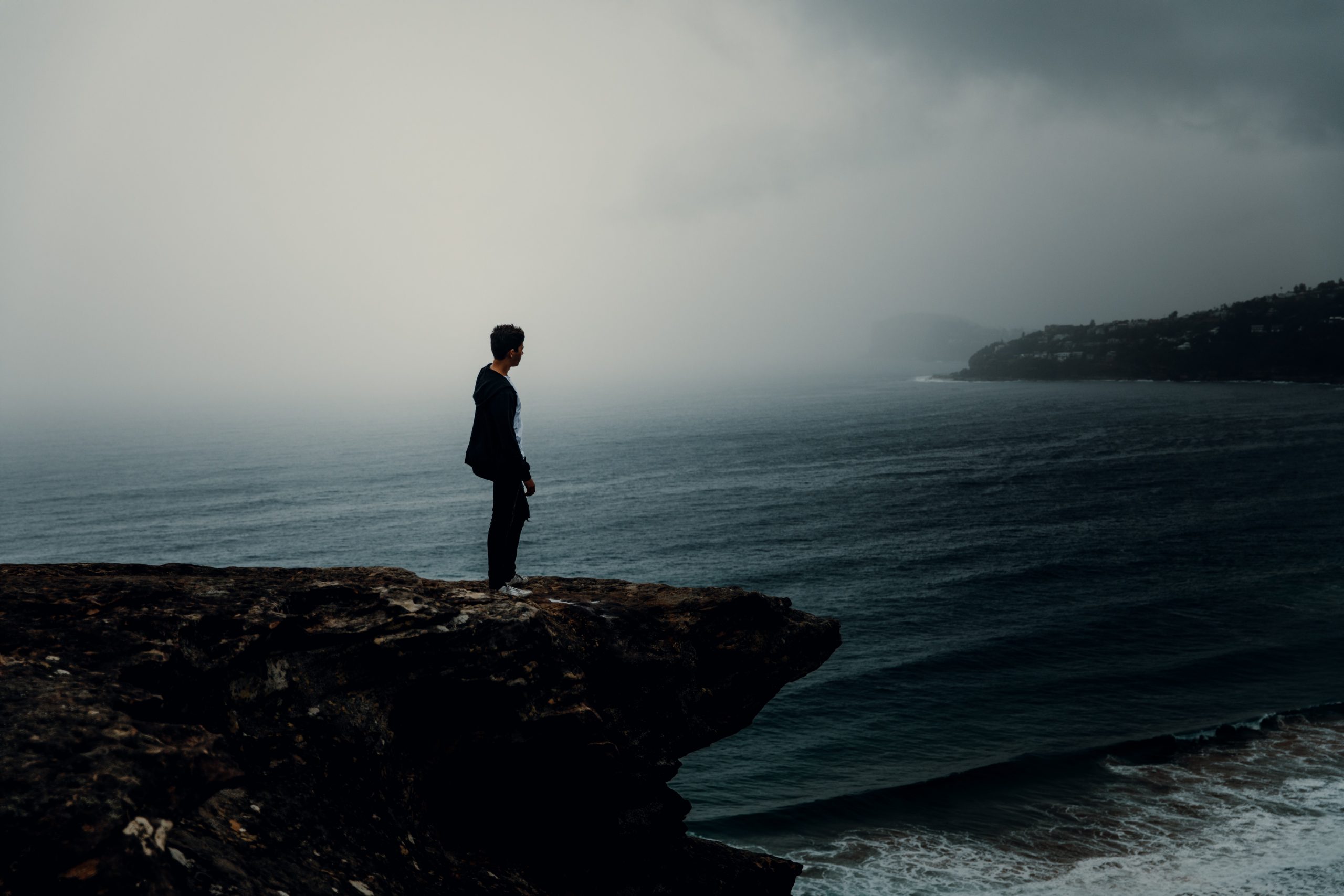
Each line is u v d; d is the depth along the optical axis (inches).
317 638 233.5
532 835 293.1
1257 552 2610.7
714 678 372.5
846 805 1128.8
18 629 181.2
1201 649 1708.9
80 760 135.0
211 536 4005.9
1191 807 1032.2
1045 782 1148.5
